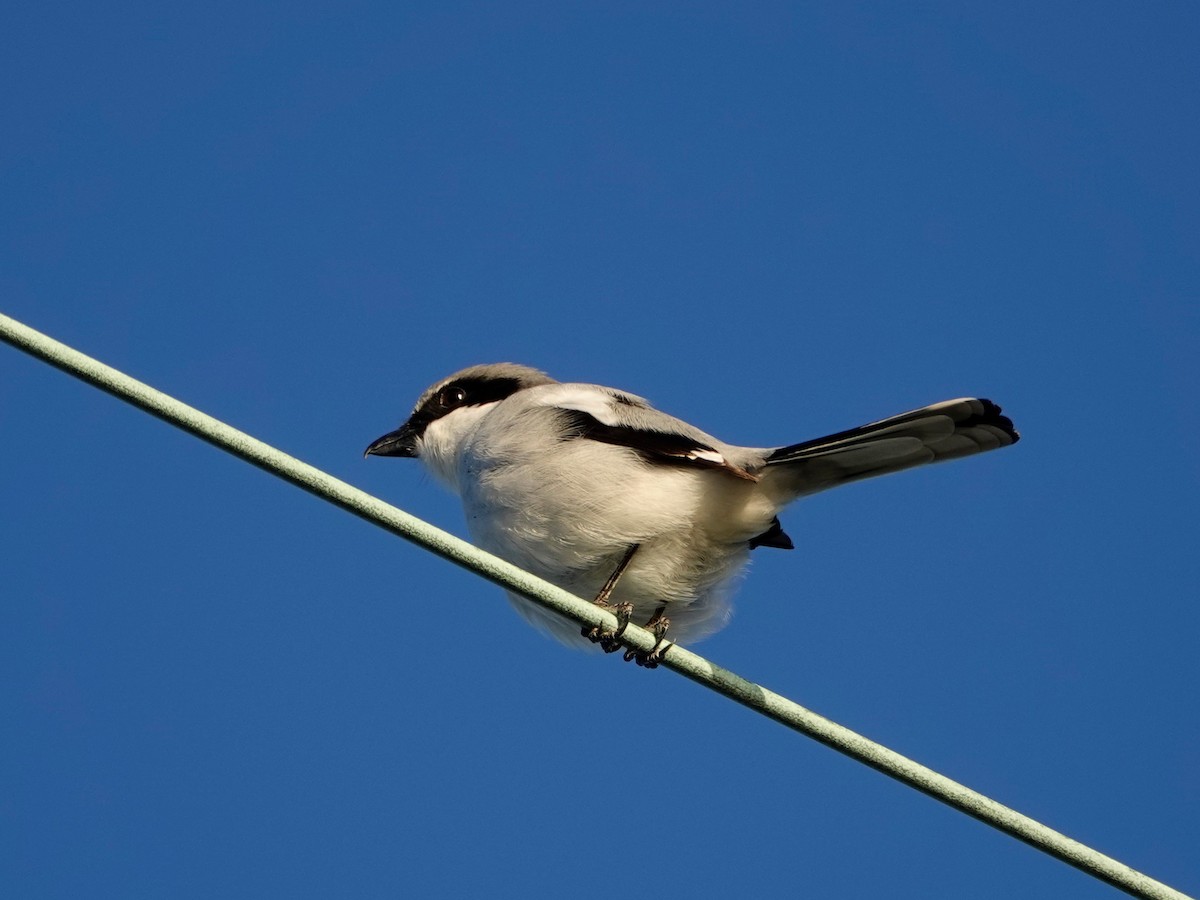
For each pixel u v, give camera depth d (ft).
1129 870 24.98
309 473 25.63
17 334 24.23
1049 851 25.03
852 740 26.40
